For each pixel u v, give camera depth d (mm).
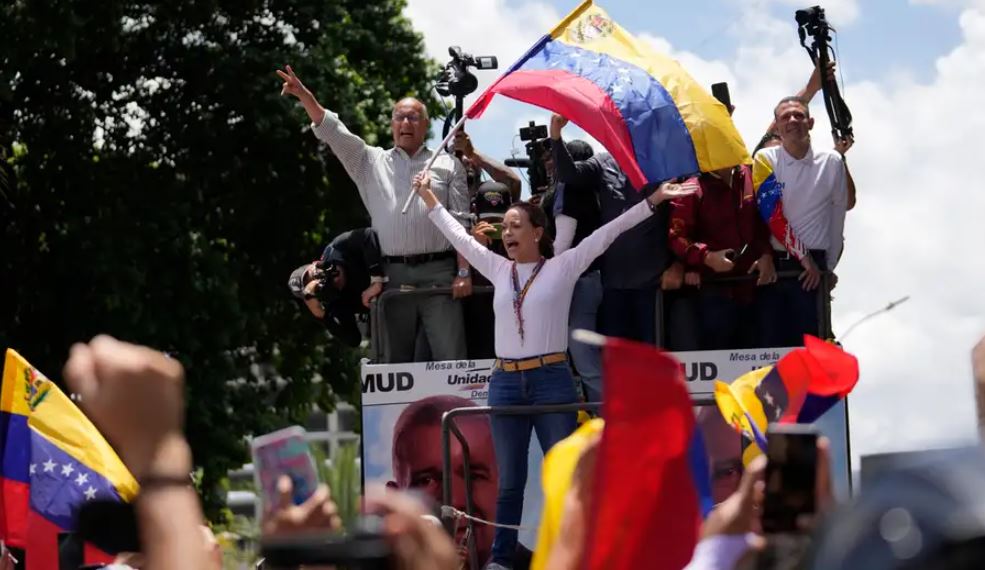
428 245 9883
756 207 9336
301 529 2465
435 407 9234
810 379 5355
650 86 8945
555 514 3797
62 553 4492
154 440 2088
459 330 9812
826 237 9383
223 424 22062
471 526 8641
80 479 6840
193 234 21922
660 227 9266
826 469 2537
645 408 2691
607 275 9336
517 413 8305
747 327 9422
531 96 9125
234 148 23359
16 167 22656
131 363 2080
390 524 2424
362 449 9227
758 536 2539
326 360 24812
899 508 1642
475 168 10539
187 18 22938
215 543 3324
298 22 23594
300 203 23781
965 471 1629
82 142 22766
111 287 21062
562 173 9297
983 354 2510
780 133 9391
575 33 9352
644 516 2760
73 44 20312
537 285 8578
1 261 22156
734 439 8891
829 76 9594
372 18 25359
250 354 24656
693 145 8820
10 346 21016
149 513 2086
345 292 10273
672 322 9383
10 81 21125
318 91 22453
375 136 23031
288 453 2479
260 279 24172
